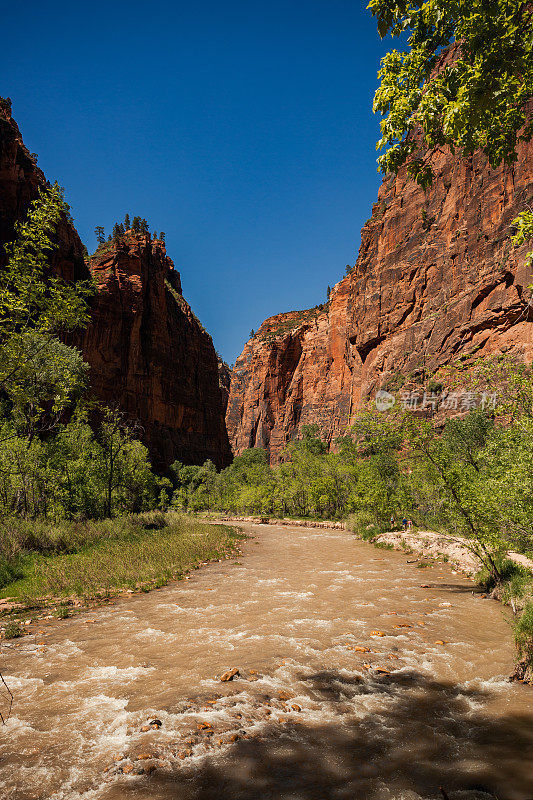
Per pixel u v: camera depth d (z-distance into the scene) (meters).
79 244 75.69
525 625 5.84
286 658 6.31
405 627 7.87
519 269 50.59
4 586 11.84
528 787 3.19
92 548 17.38
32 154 69.12
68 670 6.02
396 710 4.69
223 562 16.95
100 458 28.91
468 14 4.23
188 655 6.53
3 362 6.17
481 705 4.77
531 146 55.88
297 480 56.75
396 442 11.43
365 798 3.17
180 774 3.54
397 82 4.91
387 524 26.94
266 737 4.14
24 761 3.81
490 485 8.50
